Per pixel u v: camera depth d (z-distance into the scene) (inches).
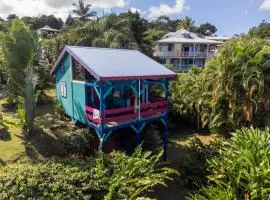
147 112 660.1
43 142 608.1
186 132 924.6
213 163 513.7
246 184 430.3
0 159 538.9
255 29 2534.5
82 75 647.1
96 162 446.6
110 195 381.7
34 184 371.6
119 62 659.4
